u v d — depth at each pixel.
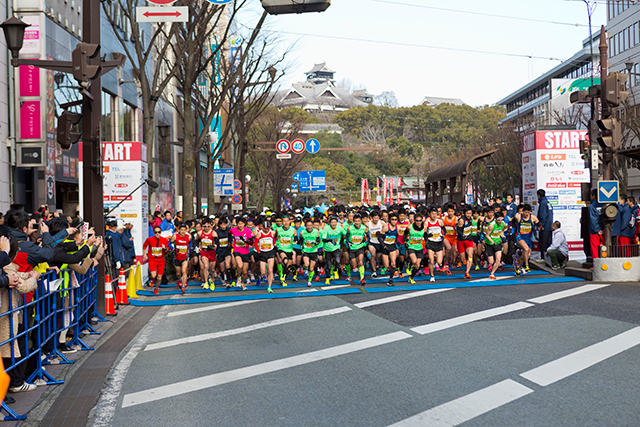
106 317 10.66
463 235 15.48
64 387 6.07
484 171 59.03
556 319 8.81
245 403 5.39
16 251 5.82
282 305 11.48
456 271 16.52
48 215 12.33
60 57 16.95
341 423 4.77
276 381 6.11
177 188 32.66
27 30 15.47
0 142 14.50
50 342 7.18
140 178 15.73
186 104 18.94
